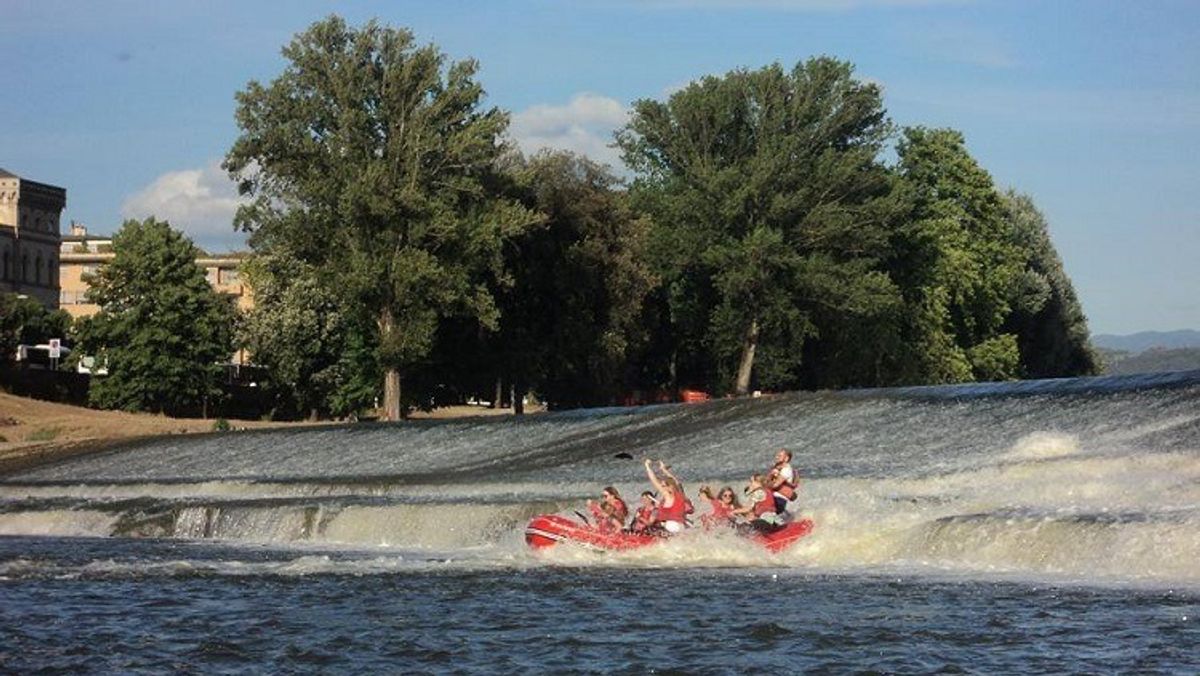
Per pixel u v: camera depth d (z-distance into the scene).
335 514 59.75
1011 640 34.34
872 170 144.38
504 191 126.88
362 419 142.62
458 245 120.44
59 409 127.38
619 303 139.12
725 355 143.88
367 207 117.38
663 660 33.31
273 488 73.25
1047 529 44.97
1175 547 42.66
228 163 120.38
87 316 145.50
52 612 40.25
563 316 138.00
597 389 143.12
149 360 136.75
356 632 37.00
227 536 61.94
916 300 151.88
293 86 121.00
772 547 48.59
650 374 160.88
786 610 38.62
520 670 32.72
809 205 142.38
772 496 50.03
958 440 65.88
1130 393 67.19
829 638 35.09
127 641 36.34
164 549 56.62
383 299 120.19
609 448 78.81
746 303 141.62
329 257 120.88
